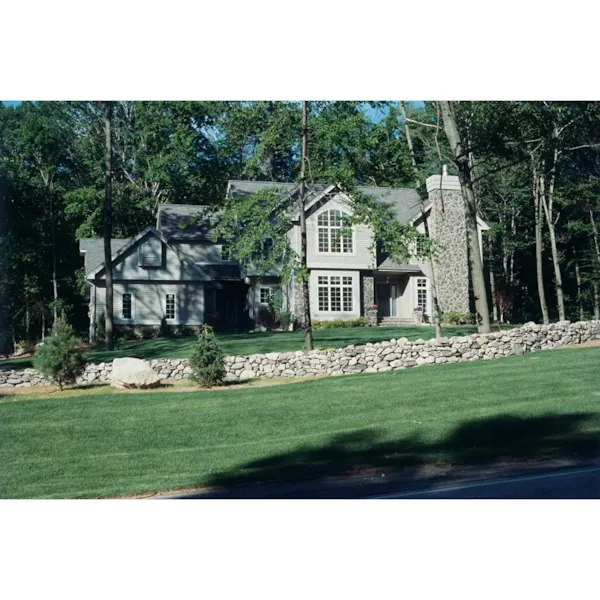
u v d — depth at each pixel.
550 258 42.12
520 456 10.09
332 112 20.66
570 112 28.89
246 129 22.98
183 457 11.09
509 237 41.88
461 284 35.75
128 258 34.34
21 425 13.33
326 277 34.62
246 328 36.19
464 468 9.58
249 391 15.83
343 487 8.99
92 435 12.58
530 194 38.84
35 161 38.38
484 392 14.22
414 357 18.47
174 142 39.88
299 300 34.22
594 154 34.22
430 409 13.16
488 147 22.66
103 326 33.66
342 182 20.05
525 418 12.09
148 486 9.59
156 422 13.28
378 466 9.93
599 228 36.81
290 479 9.56
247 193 34.47
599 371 15.68
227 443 11.83
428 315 36.25
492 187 40.34
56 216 39.12
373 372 17.91
